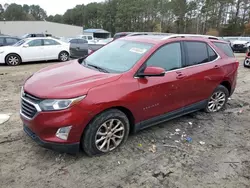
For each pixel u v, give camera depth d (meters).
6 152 3.45
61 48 13.51
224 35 58.66
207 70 4.66
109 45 4.62
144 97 3.61
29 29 50.94
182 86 4.18
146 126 3.91
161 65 3.92
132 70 3.55
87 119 3.09
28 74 9.43
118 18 73.25
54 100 2.94
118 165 3.27
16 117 4.70
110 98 3.20
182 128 4.50
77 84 3.14
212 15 62.41
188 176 3.13
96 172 3.11
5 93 6.44
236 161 3.53
